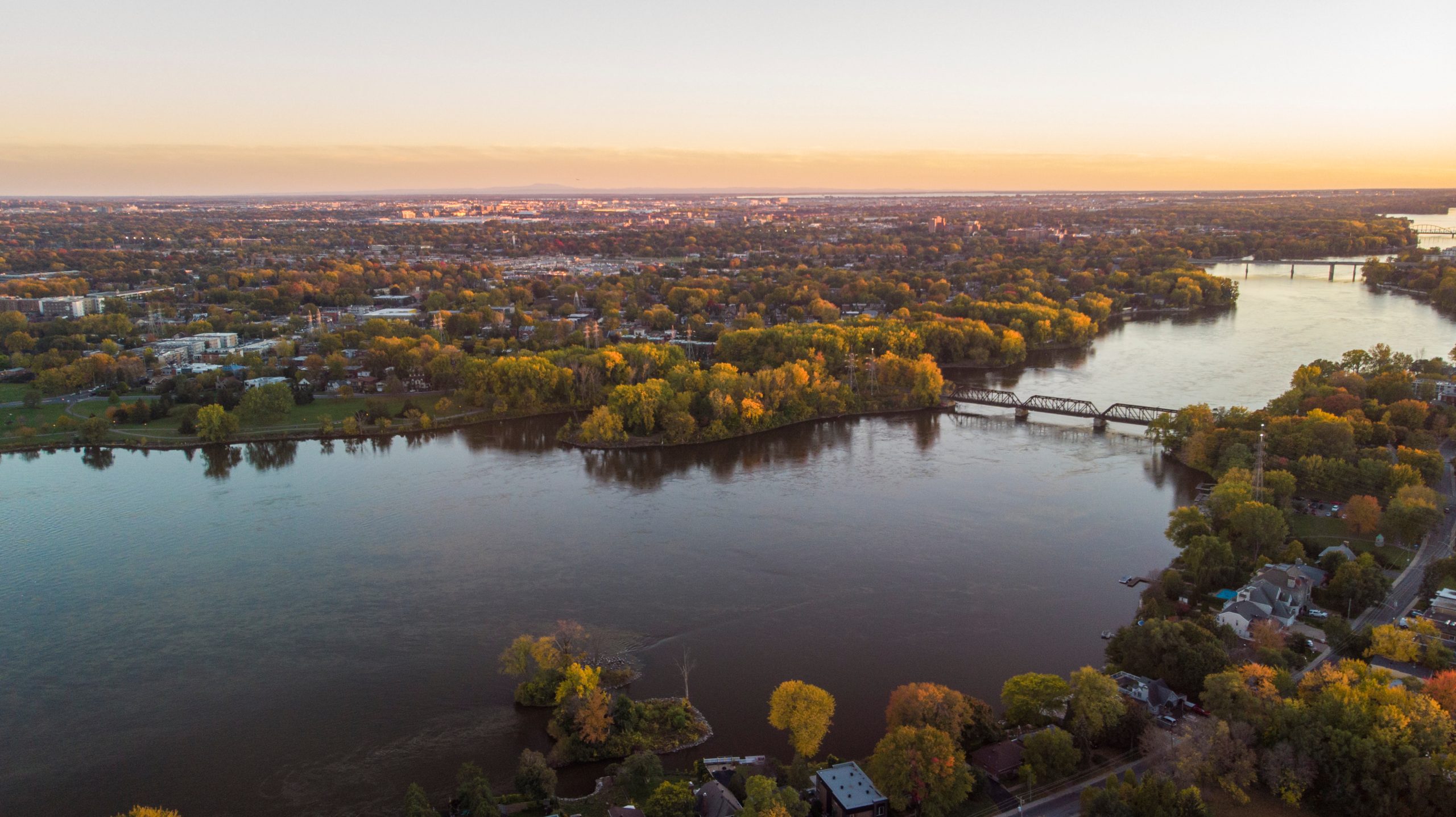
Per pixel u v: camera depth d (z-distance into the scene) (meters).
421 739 157.00
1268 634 167.62
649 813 126.06
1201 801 126.38
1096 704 144.62
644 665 178.50
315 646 188.38
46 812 140.62
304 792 144.00
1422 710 135.38
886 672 174.00
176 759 152.88
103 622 199.88
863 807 125.38
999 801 134.00
